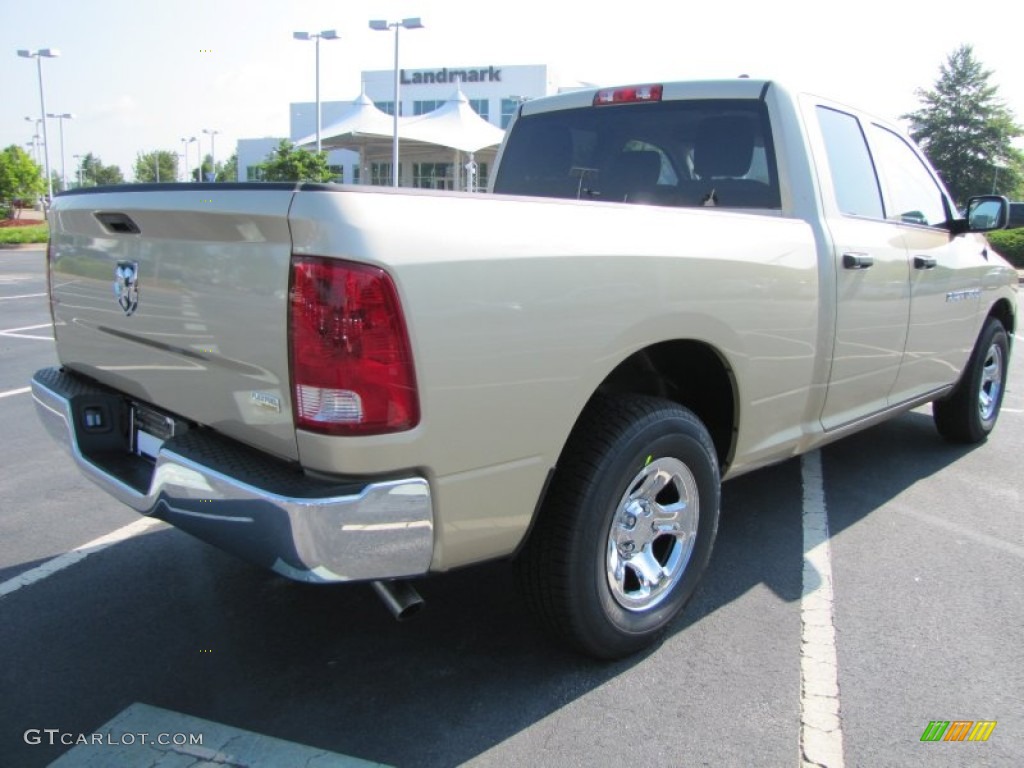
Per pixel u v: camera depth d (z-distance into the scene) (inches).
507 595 134.1
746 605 132.3
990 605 133.7
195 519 92.5
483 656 116.1
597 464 102.2
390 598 90.7
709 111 154.8
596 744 98.0
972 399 211.9
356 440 81.3
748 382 124.2
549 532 102.5
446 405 85.3
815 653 118.5
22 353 355.3
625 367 126.1
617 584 110.7
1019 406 280.7
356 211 79.8
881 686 110.7
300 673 111.7
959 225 189.3
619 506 107.4
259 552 86.4
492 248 87.8
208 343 93.5
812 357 137.4
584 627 106.4
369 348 80.1
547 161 179.0
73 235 118.7
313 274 80.0
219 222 88.0
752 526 164.9
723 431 130.2
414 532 86.0
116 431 119.2
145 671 111.7
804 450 148.6
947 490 187.8
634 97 164.9
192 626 123.6
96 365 120.2
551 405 95.1
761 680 111.7
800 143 144.2
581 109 174.1
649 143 162.7
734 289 117.2
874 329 153.9
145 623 124.3
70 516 167.0
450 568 93.2
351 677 110.9
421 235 82.7
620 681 110.7
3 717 101.1
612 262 99.3
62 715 101.9
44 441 222.4
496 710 104.1
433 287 82.9
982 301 201.8
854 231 147.6
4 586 135.6
